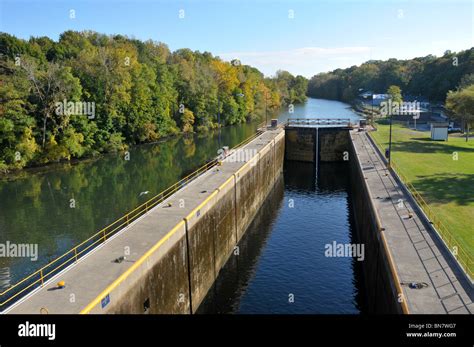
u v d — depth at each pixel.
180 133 124.19
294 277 37.31
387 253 25.84
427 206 36.88
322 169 84.00
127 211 52.88
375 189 41.97
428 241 28.73
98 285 22.03
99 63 95.19
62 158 85.38
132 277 23.69
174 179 69.19
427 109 135.25
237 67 167.88
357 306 32.16
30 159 78.44
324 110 185.75
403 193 40.53
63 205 55.72
